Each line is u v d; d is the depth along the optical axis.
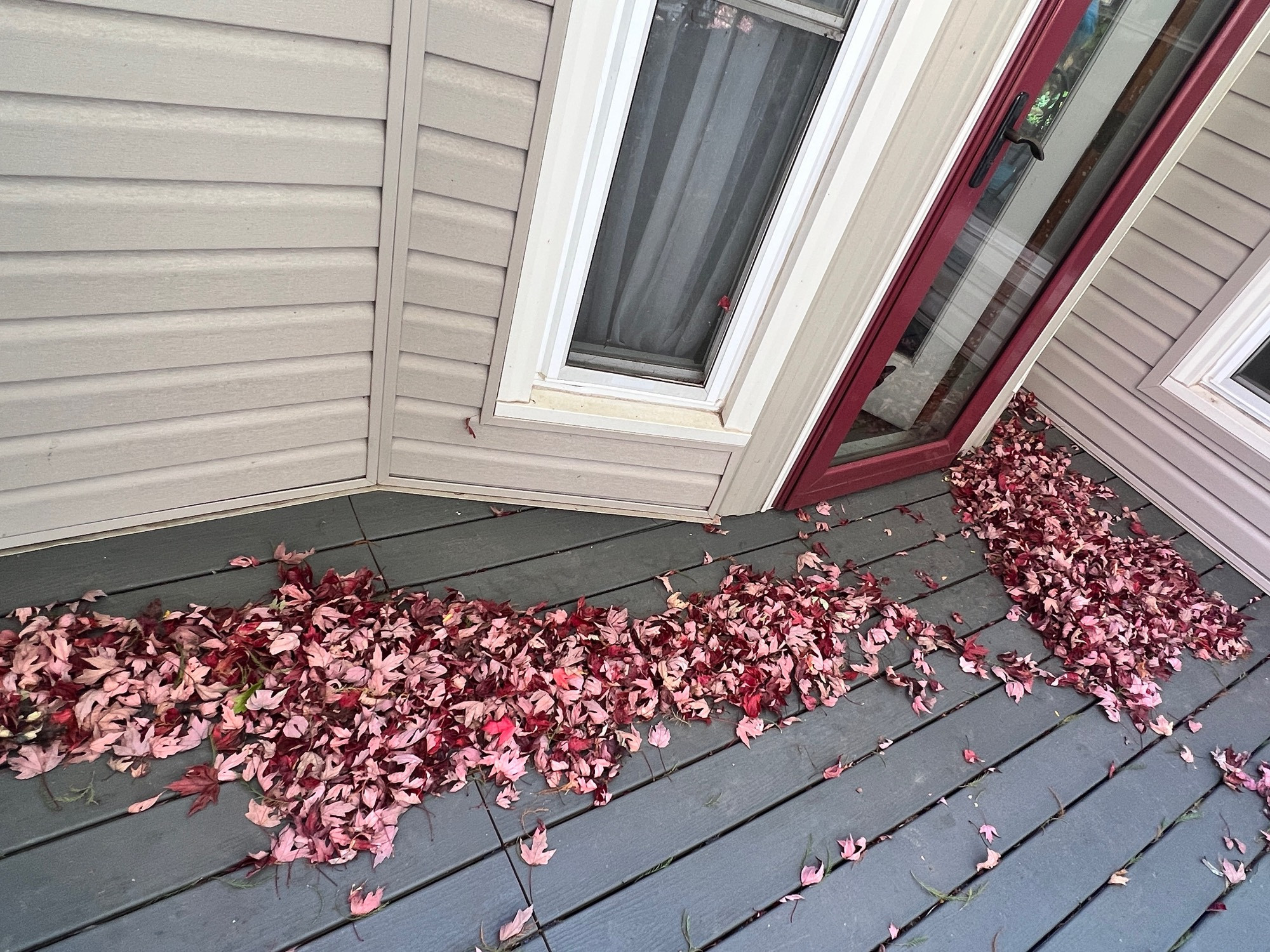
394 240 1.55
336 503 1.98
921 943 1.55
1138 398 3.10
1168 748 2.12
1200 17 1.92
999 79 1.69
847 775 1.80
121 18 1.14
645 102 1.59
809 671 1.94
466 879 1.42
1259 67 2.58
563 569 2.02
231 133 1.30
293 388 1.71
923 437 2.73
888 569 2.40
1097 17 1.80
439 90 1.38
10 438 1.48
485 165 1.49
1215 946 1.71
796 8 1.48
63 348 1.41
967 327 2.42
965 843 1.75
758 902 1.53
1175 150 2.18
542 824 1.52
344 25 1.26
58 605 1.58
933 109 1.63
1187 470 2.98
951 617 2.31
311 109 1.33
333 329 1.65
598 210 1.66
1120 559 2.70
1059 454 3.20
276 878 1.34
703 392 2.09
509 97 1.41
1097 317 3.19
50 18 1.10
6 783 1.33
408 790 1.48
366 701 1.54
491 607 1.82
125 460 1.63
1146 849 1.86
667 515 2.29
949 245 1.96
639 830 1.57
